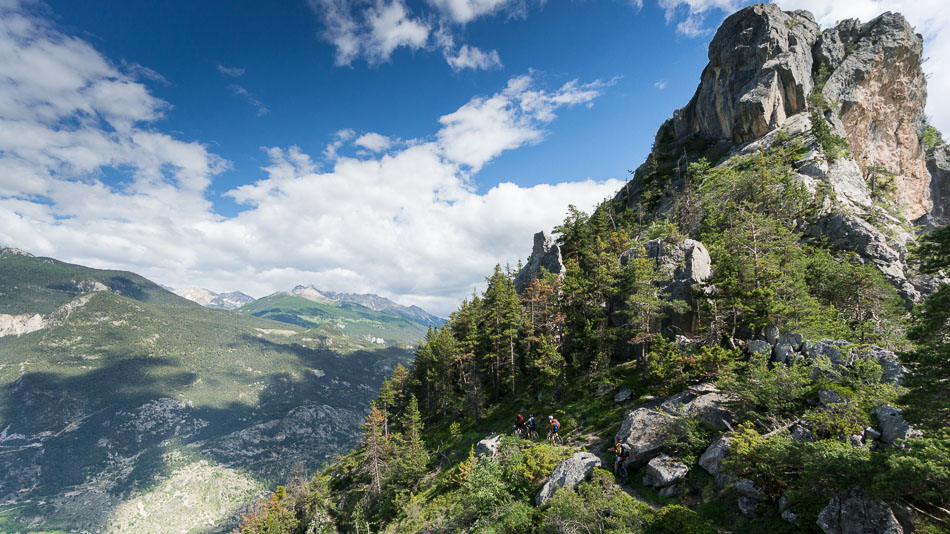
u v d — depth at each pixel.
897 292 44.88
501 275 73.06
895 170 99.88
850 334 33.56
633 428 29.70
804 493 17.14
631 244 58.81
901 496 15.48
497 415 59.19
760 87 91.75
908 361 17.92
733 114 96.19
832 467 15.91
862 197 67.88
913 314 19.08
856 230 51.41
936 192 105.38
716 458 23.56
